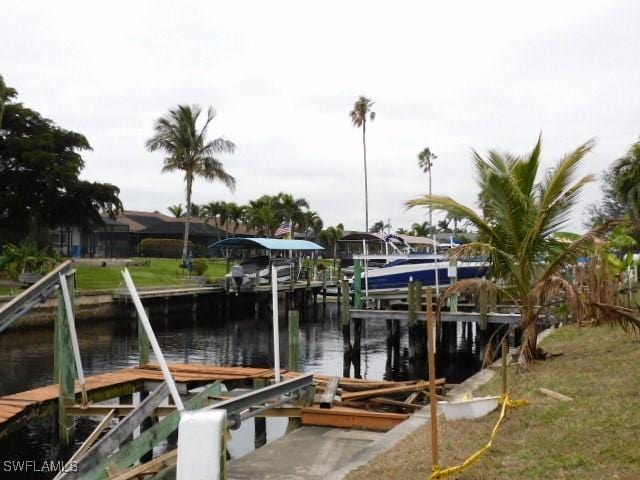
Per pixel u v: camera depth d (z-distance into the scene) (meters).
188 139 50.12
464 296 26.53
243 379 13.68
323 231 83.25
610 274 16.67
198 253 67.12
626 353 12.27
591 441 6.77
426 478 6.29
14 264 34.69
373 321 40.41
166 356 25.75
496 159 13.28
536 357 12.88
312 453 9.74
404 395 13.85
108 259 51.91
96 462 7.75
